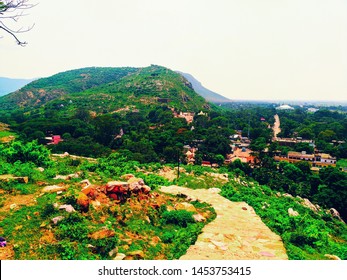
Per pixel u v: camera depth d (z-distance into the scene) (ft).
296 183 176.55
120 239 34.24
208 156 217.77
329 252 48.11
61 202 37.50
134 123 358.84
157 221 44.01
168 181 90.53
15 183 44.11
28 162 61.57
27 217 33.53
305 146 277.23
